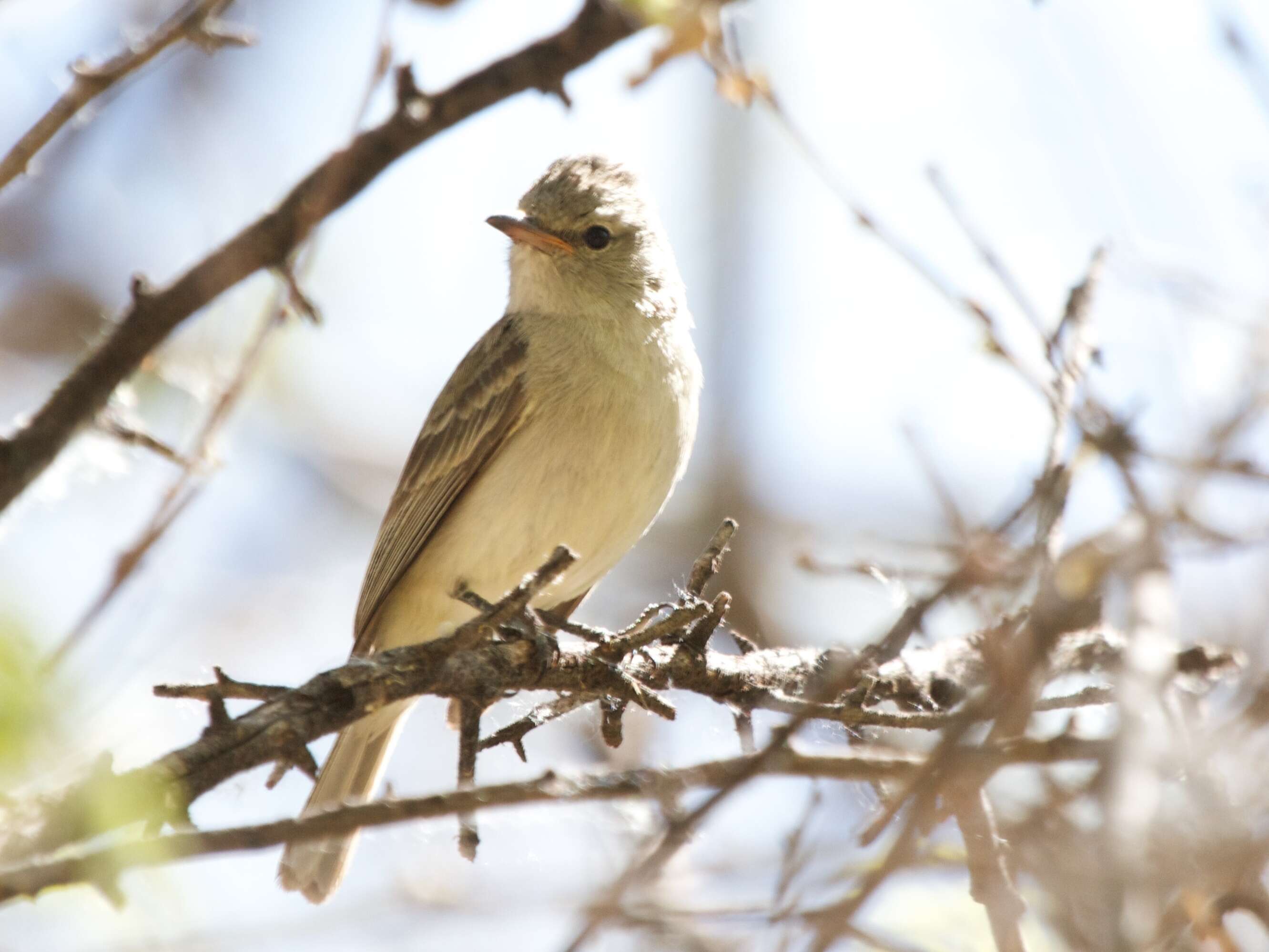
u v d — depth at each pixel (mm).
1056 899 7246
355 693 7695
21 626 6469
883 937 7816
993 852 7332
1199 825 7258
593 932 6992
